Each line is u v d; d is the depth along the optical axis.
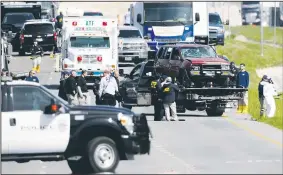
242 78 109.44
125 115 61.78
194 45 111.38
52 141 61.38
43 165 69.12
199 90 106.38
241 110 112.44
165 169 65.31
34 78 100.50
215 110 108.81
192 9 165.75
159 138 86.31
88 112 61.78
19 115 61.16
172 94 102.31
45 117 61.38
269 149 78.12
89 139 61.88
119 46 140.00
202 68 106.38
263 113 106.88
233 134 89.88
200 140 84.69
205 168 65.88
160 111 103.50
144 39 165.50
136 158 72.06
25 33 190.75
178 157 72.81
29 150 61.47
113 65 134.62
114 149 61.38
